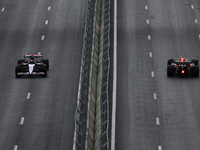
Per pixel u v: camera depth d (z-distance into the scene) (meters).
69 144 154.25
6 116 170.00
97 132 151.62
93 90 176.25
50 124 164.75
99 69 193.62
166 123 165.88
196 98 181.12
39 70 198.50
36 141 155.88
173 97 182.25
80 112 149.50
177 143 155.12
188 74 197.00
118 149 152.62
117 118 169.12
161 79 195.75
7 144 154.75
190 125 164.38
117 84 192.38
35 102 178.62
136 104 177.88
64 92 185.12
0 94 184.75
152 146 154.12
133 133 160.75
